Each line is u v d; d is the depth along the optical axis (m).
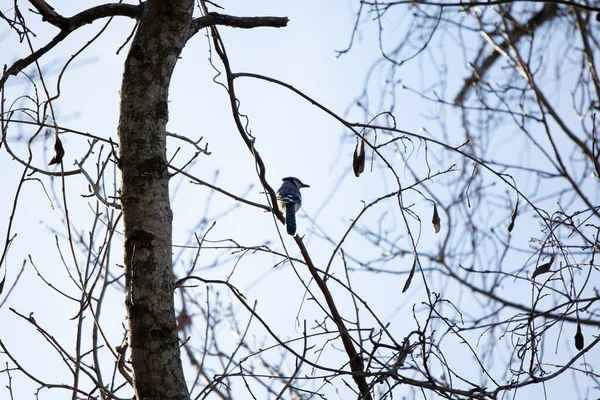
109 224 8.99
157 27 7.44
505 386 7.97
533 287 9.16
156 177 7.20
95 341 8.46
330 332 8.48
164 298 6.97
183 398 6.82
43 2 7.84
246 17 8.60
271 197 9.04
